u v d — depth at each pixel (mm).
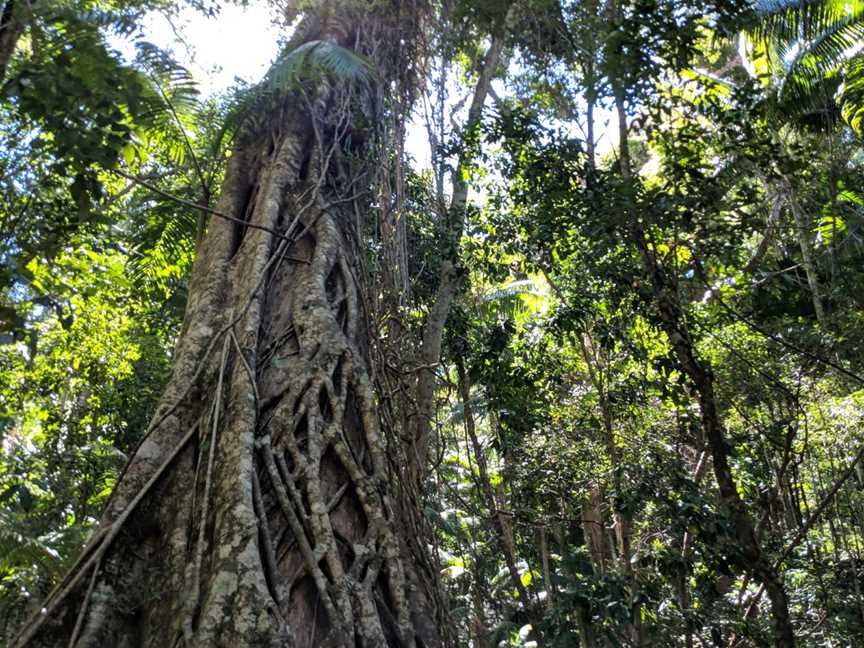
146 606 3668
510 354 8484
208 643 3225
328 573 3789
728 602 7859
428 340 7703
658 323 6867
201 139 7641
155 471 4184
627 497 6953
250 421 4285
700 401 6023
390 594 3932
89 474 10000
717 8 5926
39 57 4758
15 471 9375
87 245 8375
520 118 6832
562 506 8594
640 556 7156
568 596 7070
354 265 6109
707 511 6062
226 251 5805
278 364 4797
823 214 9898
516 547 10281
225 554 3564
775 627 5496
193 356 4855
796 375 8672
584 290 7766
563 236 6977
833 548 9836
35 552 7230
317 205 6141
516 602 10492
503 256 8305
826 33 11609
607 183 6277
